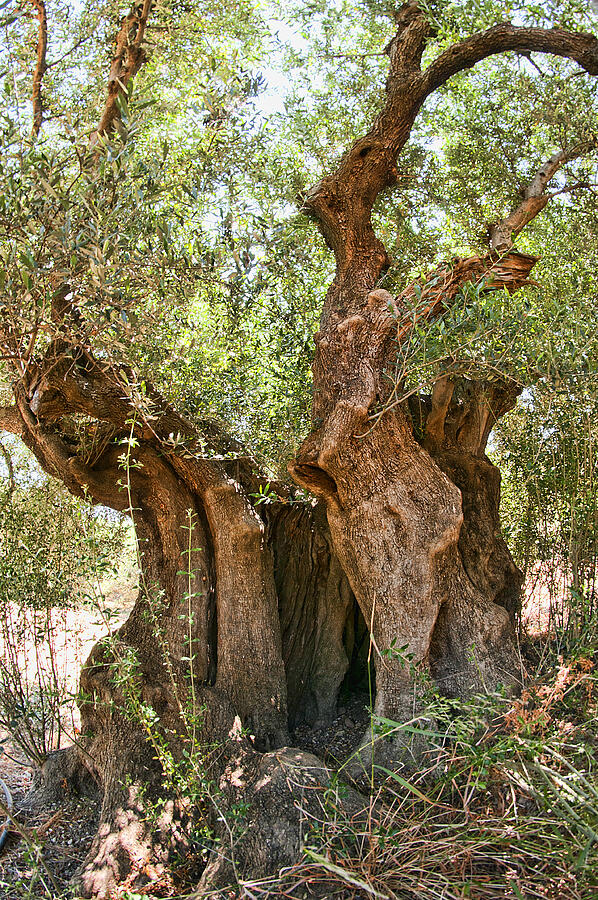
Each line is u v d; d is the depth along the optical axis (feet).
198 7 16.19
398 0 17.51
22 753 18.76
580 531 16.26
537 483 17.84
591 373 13.25
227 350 15.71
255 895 10.44
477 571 16.14
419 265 18.42
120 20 16.10
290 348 16.57
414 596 13.57
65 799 15.60
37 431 15.57
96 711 14.55
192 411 16.06
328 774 12.08
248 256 12.17
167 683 14.47
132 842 12.53
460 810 10.27
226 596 15.37
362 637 17.53
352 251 15.79
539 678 13.24
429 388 18.35
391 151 15.92
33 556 16.46
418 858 9.80
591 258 16.10
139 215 10.47
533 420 17.54
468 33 15.69
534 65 16.65
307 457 14.05
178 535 16.02
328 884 10.07
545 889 9.12
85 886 11.95
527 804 10.79
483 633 14.05
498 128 18.38
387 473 13.94
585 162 17.61
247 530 15.28
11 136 10.46
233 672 14.93
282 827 11.25
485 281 12.92
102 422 16.02
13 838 14.20
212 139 13.91
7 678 16.52
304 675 16.89
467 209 18.60
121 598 28.94
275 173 16.40
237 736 13.94
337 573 17.22
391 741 13.09
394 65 16.21
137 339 11.27
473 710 11.07
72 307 12.01
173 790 13.26
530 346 13.14
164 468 16.01
